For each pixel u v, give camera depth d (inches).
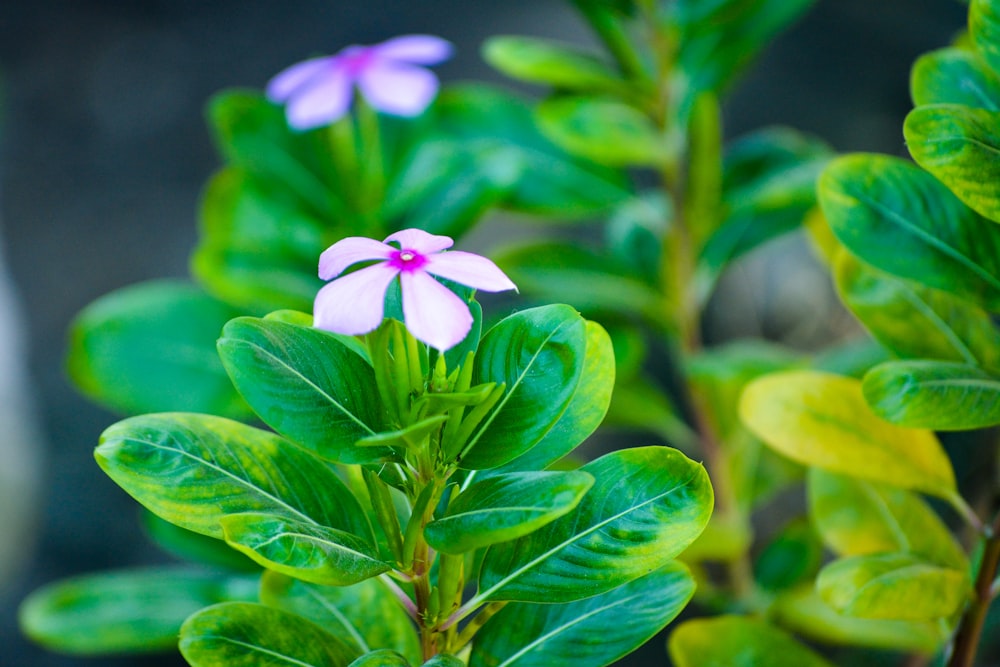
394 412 20.3
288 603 22.7
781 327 59.9
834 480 24.4
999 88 22.1
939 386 21.9
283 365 20.4
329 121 28.6
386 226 30.6
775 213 32.7
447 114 32.5
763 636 24.2
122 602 27.2
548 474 19.9
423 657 21.5
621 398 34.3
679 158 31.0
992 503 25.6
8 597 63.1
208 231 30.9
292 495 21.1
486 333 20.7
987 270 22.2
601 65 30.3
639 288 32.9
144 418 21.0
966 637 22.9
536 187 32.0
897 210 22.4
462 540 19.9
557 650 21.8
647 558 20.7
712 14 28.4
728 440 33.5
